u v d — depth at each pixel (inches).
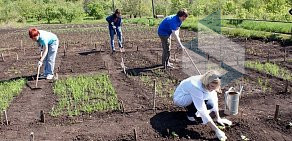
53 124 262.4
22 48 650.8
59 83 375.2
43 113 265.1
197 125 247.8
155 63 463.5
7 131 252.4
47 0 1980.8
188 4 1418.6
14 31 1024.2
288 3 1013.2
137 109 286.0
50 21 1526.8
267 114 263.6
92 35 824.3
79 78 392.5
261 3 1118.4
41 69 453.1
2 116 281.7
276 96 307.3
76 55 550.6
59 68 454.3
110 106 296.7
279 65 425.7
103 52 568.1
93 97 322.7
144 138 231.5
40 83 379.2
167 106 289.1
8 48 660.7
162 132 239.3
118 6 1737.2
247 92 320.8
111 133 241.0
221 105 288.7
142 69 431.8
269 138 224.4
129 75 403.5
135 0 1540.4
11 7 1581.0
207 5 1317.7
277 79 363.3
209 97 239.5
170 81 371.2
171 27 368.2
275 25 714.2
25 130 253.0
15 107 303.1
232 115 262.8
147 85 358.0
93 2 1812.3
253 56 493.7
